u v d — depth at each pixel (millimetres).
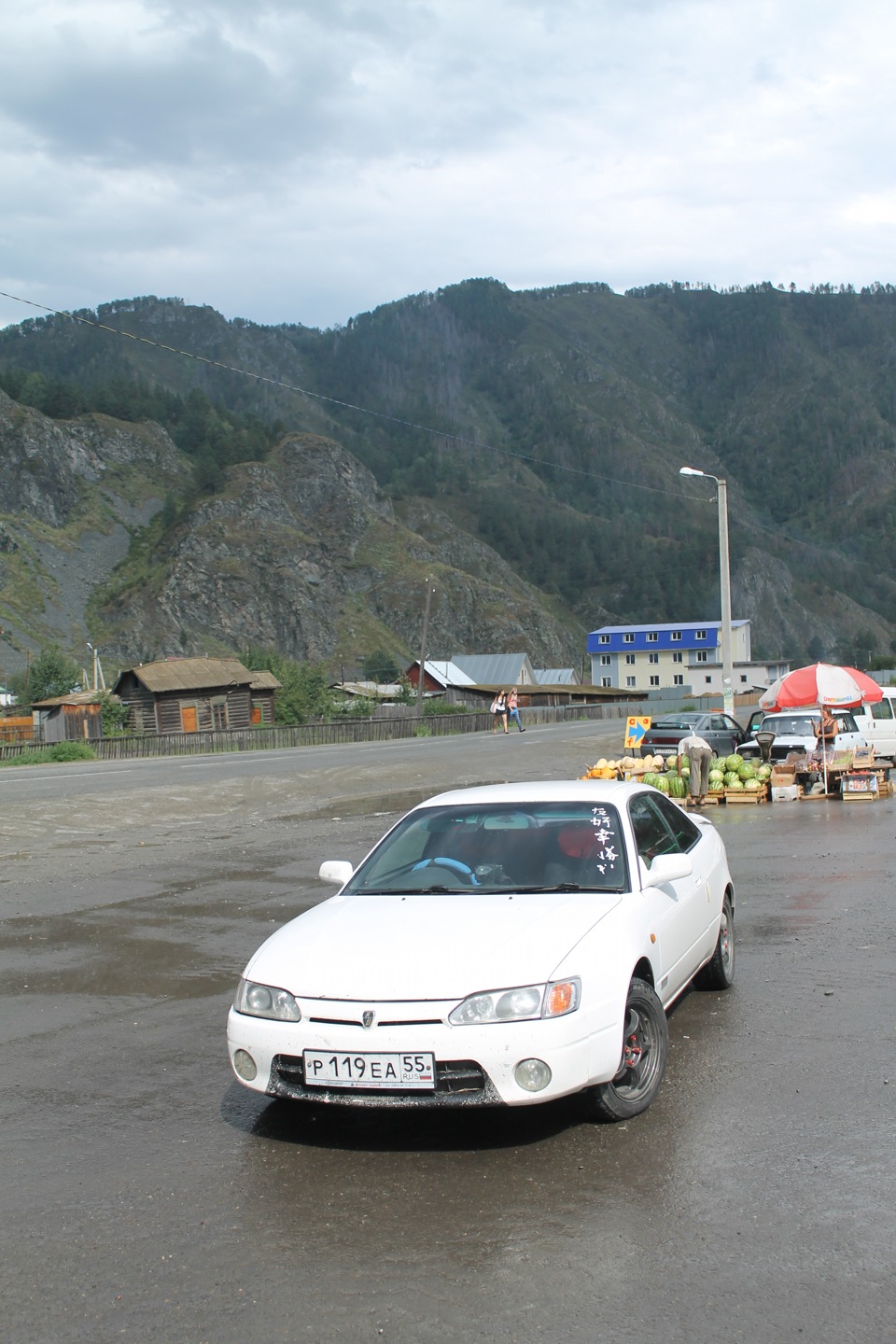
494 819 6266
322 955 4938
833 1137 4672
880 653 198750
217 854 14703
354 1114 5195
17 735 54469
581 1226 3943
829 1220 3932
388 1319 3389
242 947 8953
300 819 18719
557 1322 3340
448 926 5094
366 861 6199
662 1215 4012
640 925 5332
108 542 166375
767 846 13742
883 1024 6230
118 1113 5332
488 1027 4469
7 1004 7445
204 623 151125
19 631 130250
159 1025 6840
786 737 21875
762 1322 3307
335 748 44656
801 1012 6555
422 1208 4148
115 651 138875
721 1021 6457
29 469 168125
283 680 77188
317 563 167500
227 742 47812
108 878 12930
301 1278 3656
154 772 29797
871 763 18953
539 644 176750
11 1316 3480
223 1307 3488
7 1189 4465
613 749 36750
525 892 5562
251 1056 4770
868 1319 3307
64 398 199625
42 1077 5910
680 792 19453
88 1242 3965
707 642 131625
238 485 173625
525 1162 4539
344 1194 4305
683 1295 3465
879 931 8609
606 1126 4910
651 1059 5168
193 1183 4457
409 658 160000
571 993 4617
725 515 30391
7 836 16938
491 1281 3594
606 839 5918
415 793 23344
